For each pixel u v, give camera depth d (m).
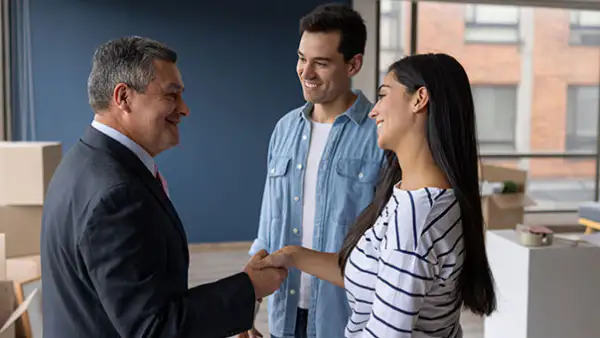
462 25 7.91
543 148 7.93
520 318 2.86
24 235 3.21
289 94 5.70
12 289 2.09
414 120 1.17
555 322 2.82
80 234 1.09
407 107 1.17
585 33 7.89
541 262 2.79
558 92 7.93
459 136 1.12
